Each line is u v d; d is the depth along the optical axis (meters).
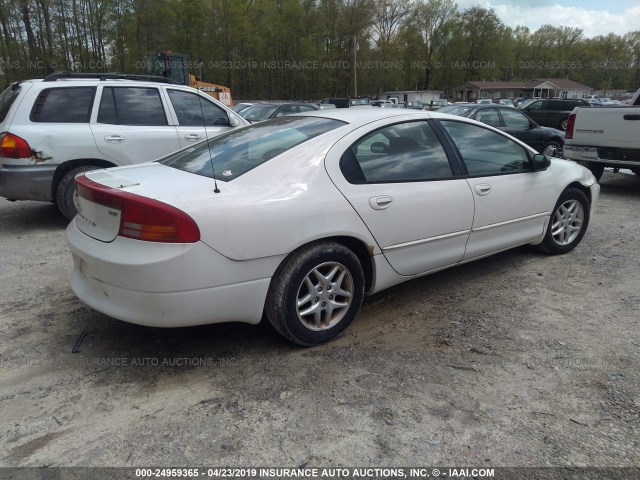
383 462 2.22
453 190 3.72
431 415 2.54
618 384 2.79
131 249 2.64
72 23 43.28
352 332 3.43
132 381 2.82
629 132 7.68
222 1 53.78
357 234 3.18
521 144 4.44
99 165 5.96
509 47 86.75
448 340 3.31
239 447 2.31
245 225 2.75
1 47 40.22
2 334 3.33
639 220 6.54
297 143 3.24
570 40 106.50
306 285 3.07
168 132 6.31
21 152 5.46
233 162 3.19
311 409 2.57
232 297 2.79
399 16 75.75
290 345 3.21
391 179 3.42
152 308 2.66
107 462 2.21
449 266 3.91
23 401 2.62
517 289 4.18
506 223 4.21
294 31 58.91
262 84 58.38
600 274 4.51
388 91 73.69
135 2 45.72
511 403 2.63
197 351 3.14
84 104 5.87
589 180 5.10
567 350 3.16
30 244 5.35
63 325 3.46
